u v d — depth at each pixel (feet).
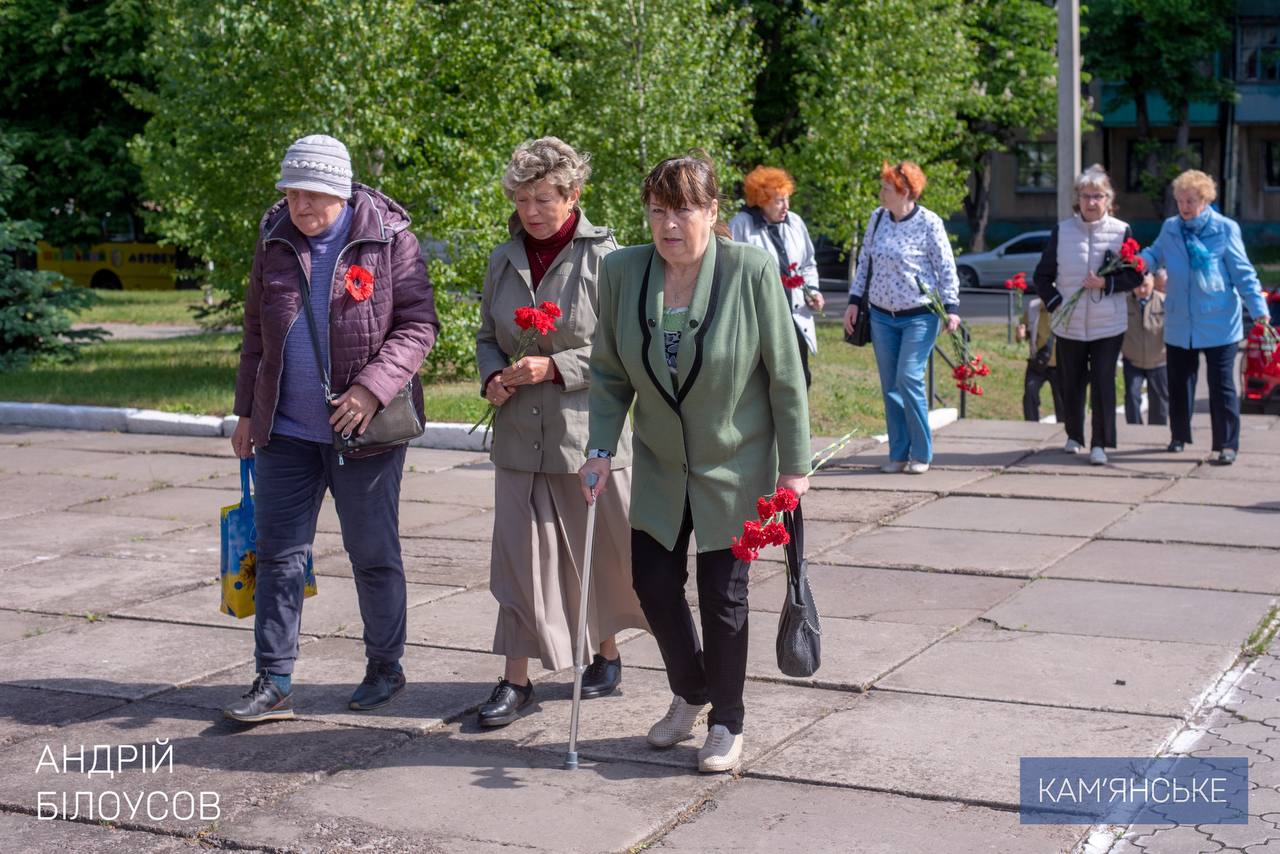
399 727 16.07
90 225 105.50
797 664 14.12
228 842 13.14
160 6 49.14
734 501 14.29
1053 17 104.88
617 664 17.26
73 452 35.58
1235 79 155.74
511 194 15.97
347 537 16.56
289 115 44.50
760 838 12.91
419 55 45.42
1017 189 161.99
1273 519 25.84
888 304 30.60
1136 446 33.88
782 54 89.20
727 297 14.07
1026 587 21.59
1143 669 17.46
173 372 49.67
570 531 16.20
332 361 16.02
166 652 19.15
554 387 15.90
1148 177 144.15
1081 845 12.64
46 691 17.56
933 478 30.40
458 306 45.96
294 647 16.48
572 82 58.95
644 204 14.08
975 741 15.17
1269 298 44.68
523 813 13.61
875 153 72.79
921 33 74.13
